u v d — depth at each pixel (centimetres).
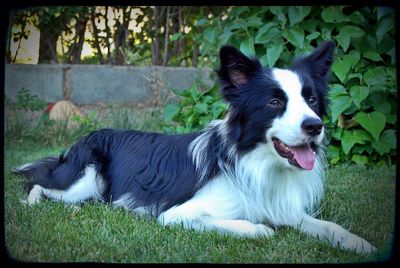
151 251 113
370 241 121
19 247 114
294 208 130
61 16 259
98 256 110
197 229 124
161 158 144
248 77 127
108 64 274
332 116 179
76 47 270
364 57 193
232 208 129
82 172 151
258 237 119
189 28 275
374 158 189
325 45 135
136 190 145
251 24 197
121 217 133
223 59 128
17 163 187
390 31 189
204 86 258
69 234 120
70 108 247
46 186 152
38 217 130
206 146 136
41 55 266
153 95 259
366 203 146
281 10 195
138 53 276
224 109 190
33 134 229
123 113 245
